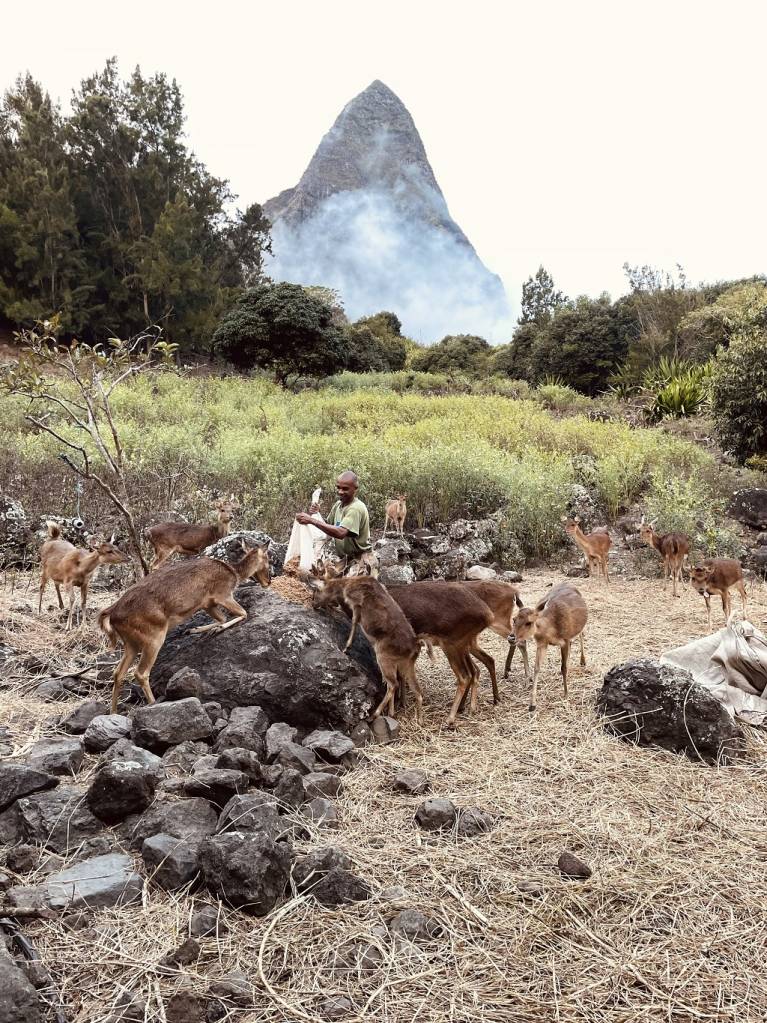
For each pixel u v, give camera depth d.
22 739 4.88
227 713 5.15
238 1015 2.77
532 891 3.53
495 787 4.51
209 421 18.52
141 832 3.80
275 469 12.62
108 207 41.84
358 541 6.36
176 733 4.65
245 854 3.35
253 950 3.10
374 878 3.61
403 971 3.01
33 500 11.05
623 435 17.48
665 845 3.90
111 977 2.95
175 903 3.37
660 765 4.82
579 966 3.07
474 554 11.23
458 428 17.78
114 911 3.31
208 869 3.38
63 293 37.34
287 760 4.54
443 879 3.58
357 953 3.10
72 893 3.35
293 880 3.50
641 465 14.99
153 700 5.23
